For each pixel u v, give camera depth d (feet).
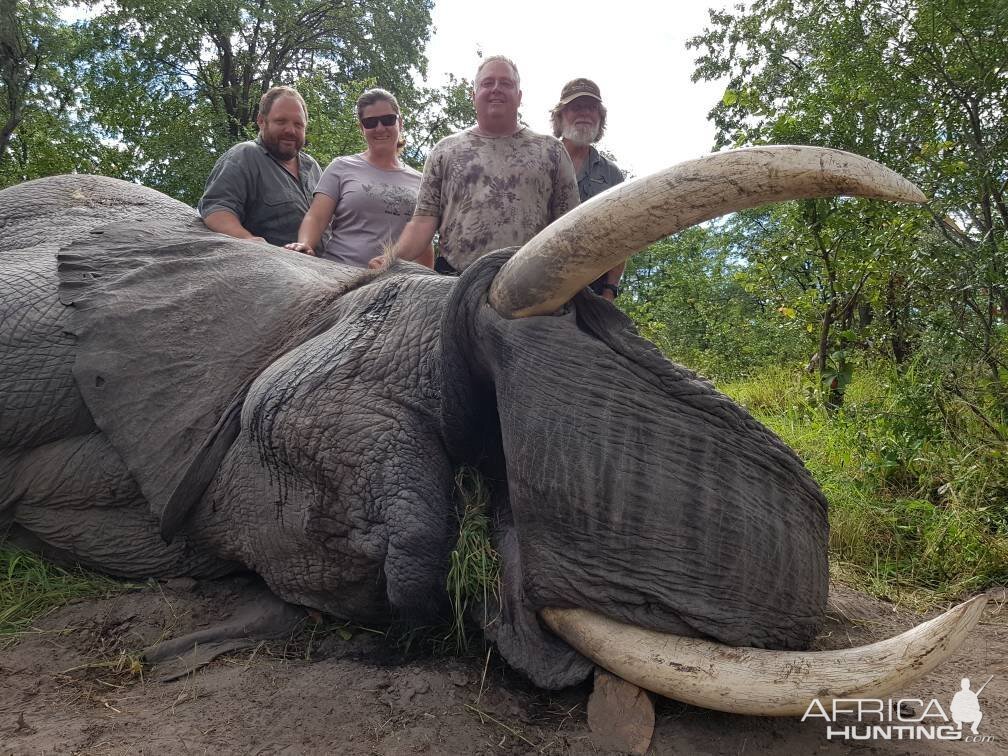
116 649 10.08
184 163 60.23
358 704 8.34
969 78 19.11
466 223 14.10
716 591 7.87
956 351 16.89
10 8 65.62
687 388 8.26
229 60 74.74
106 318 12.10
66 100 71.72
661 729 7.97
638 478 8.02
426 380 10.00
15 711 8.61
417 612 9.17
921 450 16.19
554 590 8.25
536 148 14.32
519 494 8.39
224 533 11.15
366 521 9.51
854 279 20.85
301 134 17.79
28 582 11.95
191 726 8.07
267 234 17.65
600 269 8.00
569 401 8.27
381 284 11.43
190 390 11.68
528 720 8.21
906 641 7.02
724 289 49.55
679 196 7.23
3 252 14.10
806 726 8.11
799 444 19.01
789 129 20.68
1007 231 17.57
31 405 12.08
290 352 11.15
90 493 12.11
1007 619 11.40
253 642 10.14
